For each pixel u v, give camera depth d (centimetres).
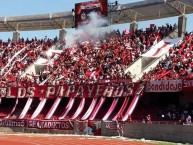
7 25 7169
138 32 6031
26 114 5200
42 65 6119
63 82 5244
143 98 4534
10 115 5347
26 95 5272
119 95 4494
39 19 6781
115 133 4128
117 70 5053
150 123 3778
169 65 4603
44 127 4762
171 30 5722
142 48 5459
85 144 3400
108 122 4209
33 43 6825
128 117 4225
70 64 5781
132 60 5212
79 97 4856
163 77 4381
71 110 4969
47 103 5288
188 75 4159
